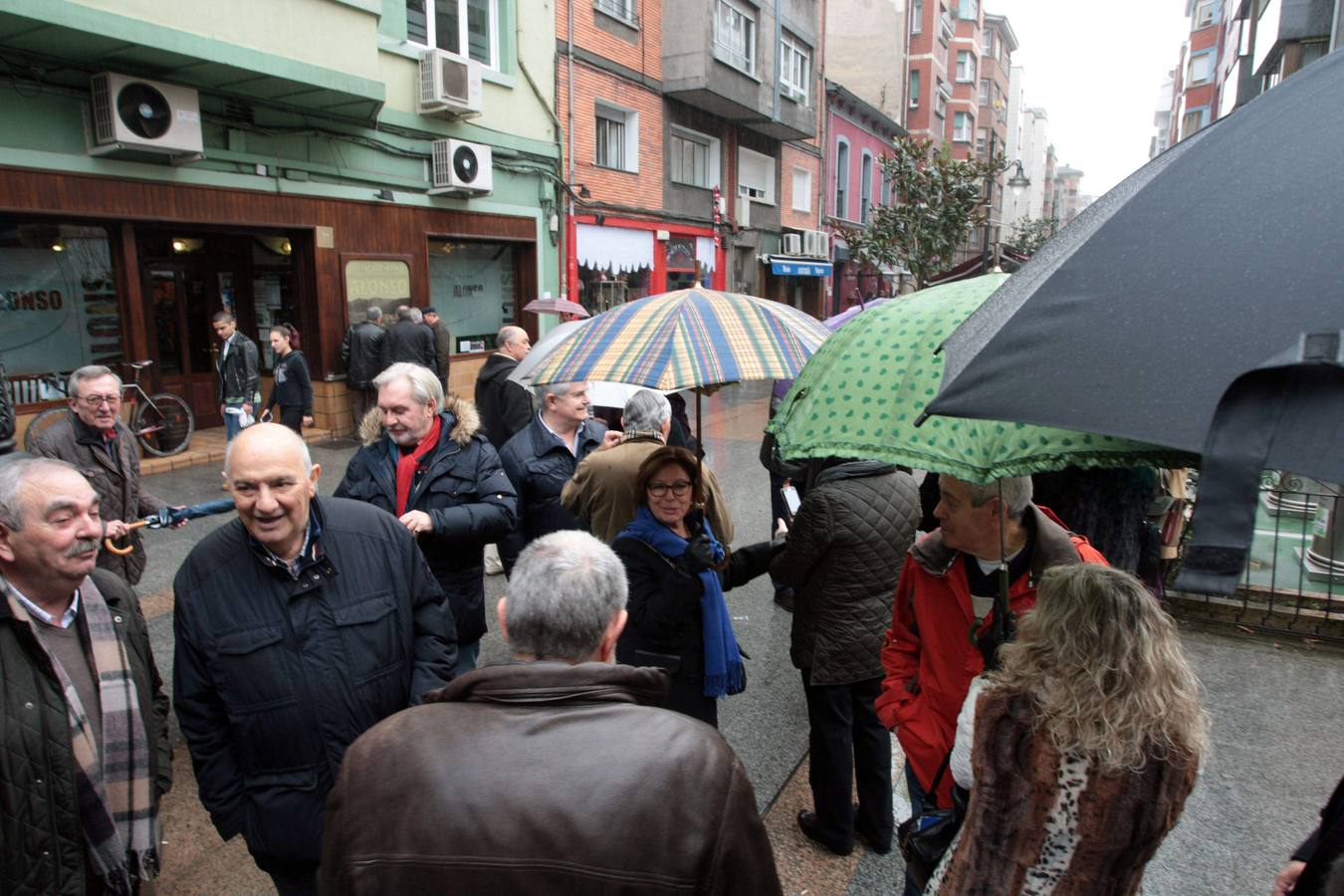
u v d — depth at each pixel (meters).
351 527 2.21
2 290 7.81
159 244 9.29
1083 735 1.41
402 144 10.83
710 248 18.12
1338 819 1.44
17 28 6.69
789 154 21.47
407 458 3.20
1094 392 0.89
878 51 30.28
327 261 10.06
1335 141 0.93
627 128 15.34
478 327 12.77
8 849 1.76
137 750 2.14
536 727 1.27
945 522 2.07
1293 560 5.84
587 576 1.52
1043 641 1.51
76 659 2.06
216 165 8.79
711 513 3.12
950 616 2.14
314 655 2.08
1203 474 0.77
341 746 2.10
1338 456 0.71
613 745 1.24
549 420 4.05
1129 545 3.11
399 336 9.95
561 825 1.17
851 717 2.95
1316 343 0.75
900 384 1.65
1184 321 0.88
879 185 27.91
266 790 2.08
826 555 2.78
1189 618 5.05
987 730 1.54
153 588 5.44
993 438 1.44
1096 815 1.43
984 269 11.34
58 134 7.53
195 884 2.85
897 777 3.56
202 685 2.10
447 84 10.73
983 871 1.52
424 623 2.32
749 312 2.65
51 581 1.96
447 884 1.15
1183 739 1.43
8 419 3.51
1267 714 3.97
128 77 7.62
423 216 11.28
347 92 8.85
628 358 2.42
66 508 1.92
